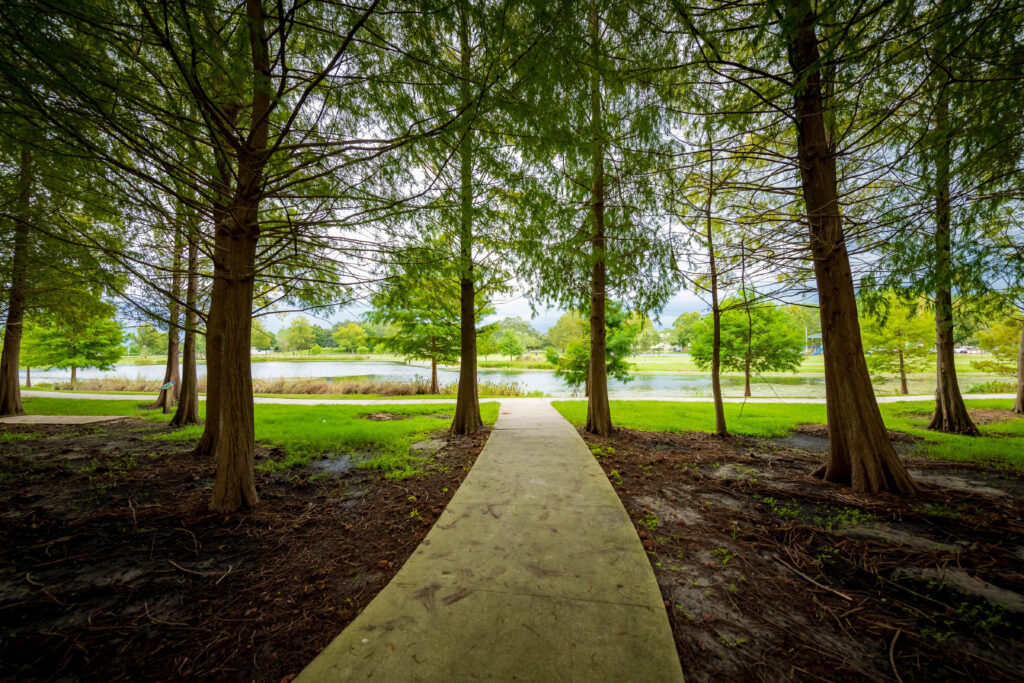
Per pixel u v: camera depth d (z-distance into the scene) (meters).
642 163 4.55
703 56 3.76
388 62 2.83
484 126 2.99
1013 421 8.30
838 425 4.34
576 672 1.54
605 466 4.88
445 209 3.42
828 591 2.28
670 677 1.53
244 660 1.74
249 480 3.67
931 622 2.01
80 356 16.36
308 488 4.14
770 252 5.12
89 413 9.75
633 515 3.36
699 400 11.83
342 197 3.36
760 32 2.95
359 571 2.49
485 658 1.63
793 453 5.59
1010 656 1.77
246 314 3.69
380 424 7.91
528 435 6.59
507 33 2.50
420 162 3.35
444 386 18.39
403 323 14.89
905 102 3.54
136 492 4.07
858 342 4.29
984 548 2.79
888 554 2.71
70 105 2.39
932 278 3.94
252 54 2.56
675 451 5.71
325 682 1.51
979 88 3.07
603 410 6.94
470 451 5.68
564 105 3.05
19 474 4.65
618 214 5.51
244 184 3.36
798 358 14.29
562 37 2.68
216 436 5.74
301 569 2.55
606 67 3.45
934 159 3.59
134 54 2.74
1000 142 3.11
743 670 1.65
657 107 4.10
